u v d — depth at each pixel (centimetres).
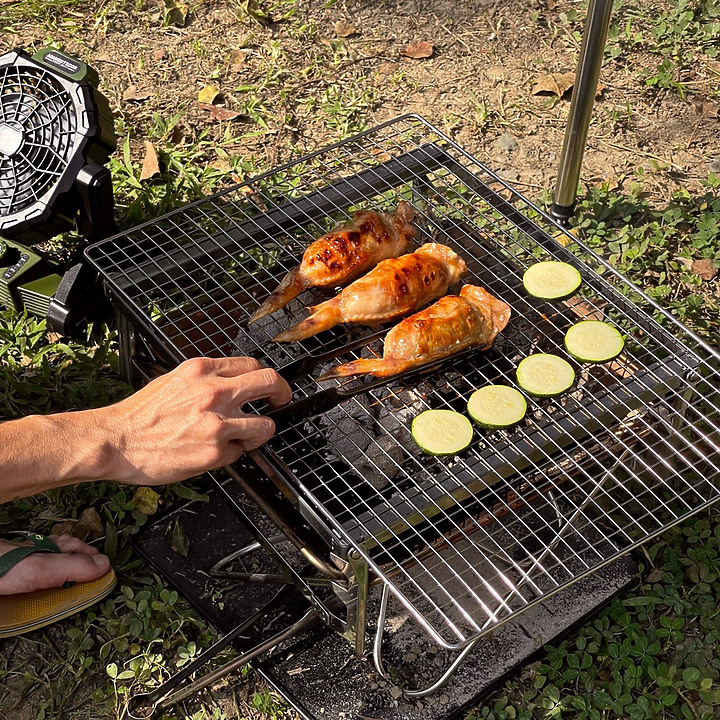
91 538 87
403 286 82
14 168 94
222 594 83
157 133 125
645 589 84
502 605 63
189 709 77
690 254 113
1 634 78
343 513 69
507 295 91
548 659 79
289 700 76
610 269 85
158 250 102
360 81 136
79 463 67
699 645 81
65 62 95
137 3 143
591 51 96
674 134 130
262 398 72
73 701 77
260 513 89
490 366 83
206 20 143
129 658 80
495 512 75
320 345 84
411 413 80
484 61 141
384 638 79
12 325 102
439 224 101
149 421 68
